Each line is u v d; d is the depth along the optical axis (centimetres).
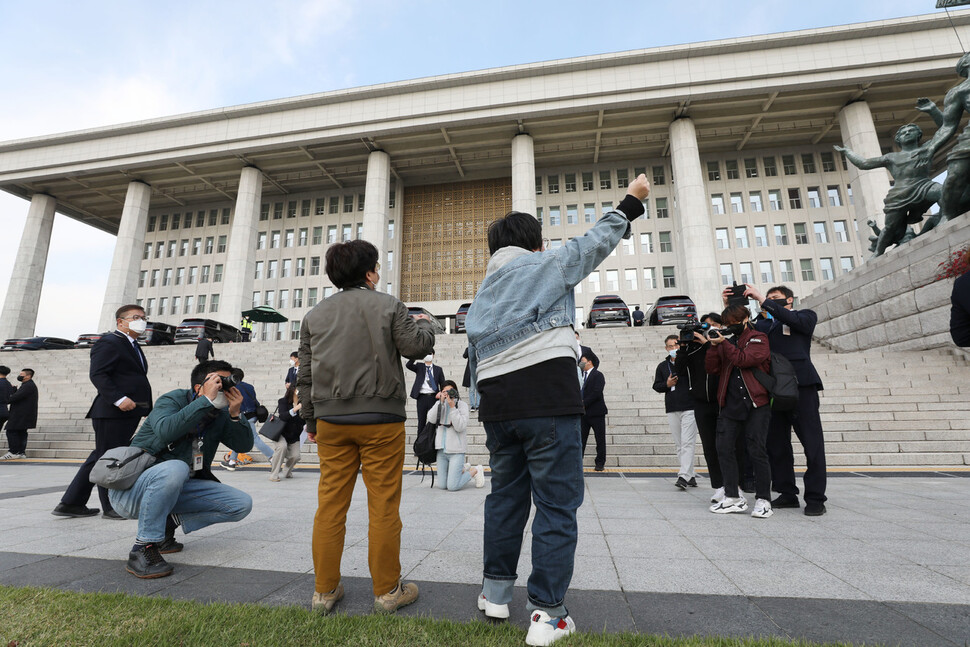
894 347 1242
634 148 3656
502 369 200
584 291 3588
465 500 530
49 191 4122
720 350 446
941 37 2852
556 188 3888
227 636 183
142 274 4334
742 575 266
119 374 444
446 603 229
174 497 288
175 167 3766
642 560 298
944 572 266
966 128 1141
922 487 572
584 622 204
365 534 371
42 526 406
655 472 772
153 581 263
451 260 3972
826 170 3550
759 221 3503
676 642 176
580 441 200
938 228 1127
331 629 188
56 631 190
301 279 4047
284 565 294
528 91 3234
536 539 194
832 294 1515
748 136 3462
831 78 2928
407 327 241
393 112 3378
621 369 1248
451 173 4019
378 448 230
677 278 3519
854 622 201
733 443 450
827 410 905
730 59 3045
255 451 962
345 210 4175
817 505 425
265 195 4288
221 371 322
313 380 235
